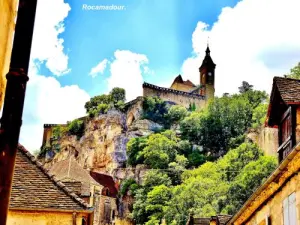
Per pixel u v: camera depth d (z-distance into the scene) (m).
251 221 14.82
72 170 81.31
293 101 11.61
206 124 132.25
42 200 13.34
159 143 123.69
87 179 82.62
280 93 12.20
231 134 129.88
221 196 85.94
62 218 13.18
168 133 132.12
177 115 141.62
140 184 116.62
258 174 85.69
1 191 4.27
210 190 88.31
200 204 87.12
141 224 101.88
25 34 4.73
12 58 4.69
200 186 90.75
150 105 143.62
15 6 5.91
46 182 14.05
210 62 158.12
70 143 148.50
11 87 4.61
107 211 100.31
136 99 144.50
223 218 22.30
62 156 147.25
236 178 90.44
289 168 10.09
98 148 140.75
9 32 5.74
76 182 17.70
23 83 4.66
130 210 109.56
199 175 100.31
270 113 13.15
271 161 87.69
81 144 145.75
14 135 4.49
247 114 132.50
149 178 112.62
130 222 104.38
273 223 12.00
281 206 11.23
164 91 148.25
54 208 13.09
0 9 5.27
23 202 13.11
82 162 142.25
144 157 123.25
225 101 134.50
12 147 4.45
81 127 150.50
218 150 128.62
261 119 117.12
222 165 100.94
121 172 124.19
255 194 12.86
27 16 4.77
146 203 103.44
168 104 146.50
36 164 14.62
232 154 102.50
